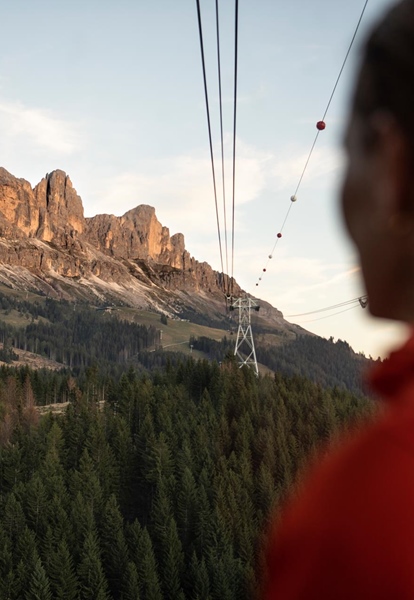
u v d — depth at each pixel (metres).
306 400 134.88
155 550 87.56
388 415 0.78
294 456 111.56
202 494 92.75
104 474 109.50
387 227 0.82
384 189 0.83
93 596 74.50
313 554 0.70
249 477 99.44
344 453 0.77
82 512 88.31
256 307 96.44
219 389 148.75
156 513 90.81
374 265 0.83
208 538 86.31
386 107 0.82
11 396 154.75
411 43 0.79
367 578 0.65
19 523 88.50
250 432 120.62
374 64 0.83
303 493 0.77
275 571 0.75
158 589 73.75
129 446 118.94
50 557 76.31
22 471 110.94
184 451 111.88
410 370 0.78
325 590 0.67
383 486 0.69
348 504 0.70
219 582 74.56
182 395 149.38
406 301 0.82
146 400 139.62
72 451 120.12
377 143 0.83
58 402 178.12
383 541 0.66
